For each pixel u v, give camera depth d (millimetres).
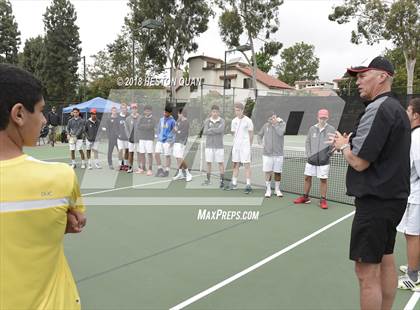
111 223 5816
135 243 4906
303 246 4812
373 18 25828
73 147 11156
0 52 49219
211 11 33906
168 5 32094
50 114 16984
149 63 33188
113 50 31641
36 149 15555
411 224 3598
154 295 3457
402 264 4270
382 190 2383
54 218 1294
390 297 2738
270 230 5488
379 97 2535
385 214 2420
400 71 35844
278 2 32188
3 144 1263
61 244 1386
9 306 1231
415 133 3553
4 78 1231
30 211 1239
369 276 2510
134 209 6668
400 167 2410
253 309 3221
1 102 1221
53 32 43594
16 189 1224
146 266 4141
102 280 3775
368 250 2453
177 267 4113
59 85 43750
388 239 2576
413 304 3363
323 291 3572
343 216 6250
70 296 1398
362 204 2480
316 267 4145
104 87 28438
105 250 4641
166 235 5242
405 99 11055
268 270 4051
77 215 1458
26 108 1263
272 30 32656
